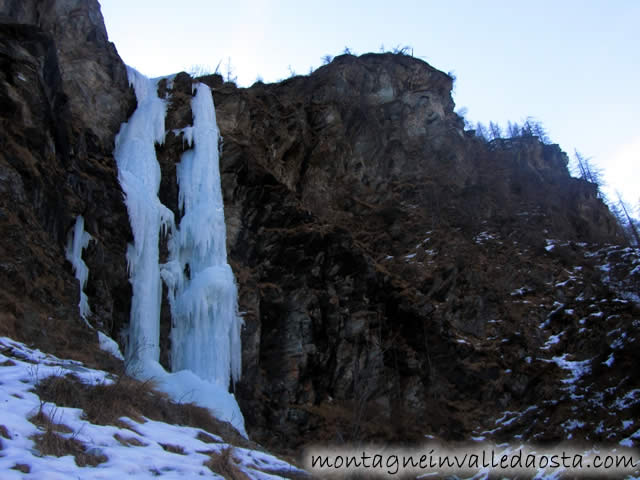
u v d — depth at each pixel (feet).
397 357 86.94
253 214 88.43
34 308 49.60
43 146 60.85
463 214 123.44
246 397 74.33
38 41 65.31
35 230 55.36
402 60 155.43
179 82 93.40
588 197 164.14
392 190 125.08
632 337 88.79
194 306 71.87
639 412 77.97
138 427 33.47
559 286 107.14
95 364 48.73
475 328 96.63
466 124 187.52
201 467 29.50
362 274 90.22
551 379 88.28
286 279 85.61
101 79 86.58
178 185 84.02
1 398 29.40
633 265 109.29
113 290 66.18
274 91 143.23
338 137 119.24
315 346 81.97
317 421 76.18
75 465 24.82
